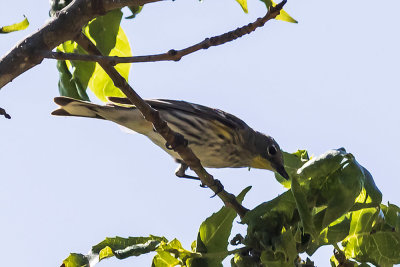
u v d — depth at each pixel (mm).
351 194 8062
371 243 8844
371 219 8773
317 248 8188
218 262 8375
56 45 8773
